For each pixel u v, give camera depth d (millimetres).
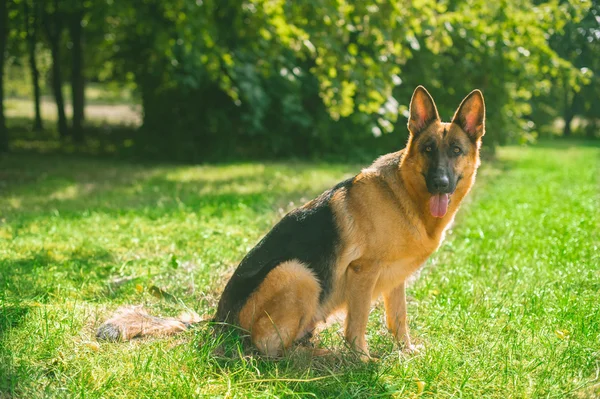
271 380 3609
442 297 5285
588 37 20047
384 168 4336
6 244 7184
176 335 4215
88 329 4438
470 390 3574
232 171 16016
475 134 4418
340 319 4844
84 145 23531
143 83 19547
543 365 3857
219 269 6215
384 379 3756
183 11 10875
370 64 11156
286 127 19531
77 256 6777
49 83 42125
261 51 11930
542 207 10516
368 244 4184
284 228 4363
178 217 9055
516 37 14297
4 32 17984
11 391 3379
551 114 33969
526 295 5266
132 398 3436
